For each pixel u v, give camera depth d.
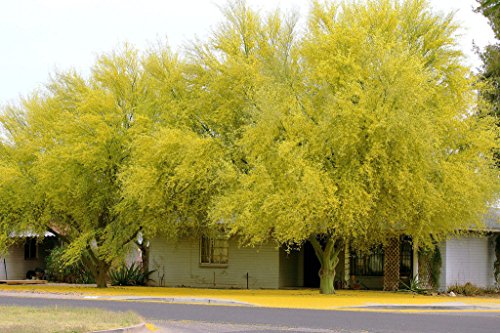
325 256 28.61
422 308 22.48
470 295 29.88
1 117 32.81
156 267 35.03
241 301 23.47
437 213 25.84
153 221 29.70
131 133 29.41
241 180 25.11
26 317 15.87
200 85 28.81
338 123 24.50
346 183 24.12
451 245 30.44
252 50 28.52
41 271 41.50
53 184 30.14
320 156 25.00
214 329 15.65
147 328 15.41
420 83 24.69
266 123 25.27
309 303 23.20
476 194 25.53
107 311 17.56
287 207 23.88
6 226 31.94
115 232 30.22
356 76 25.12
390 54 25.30
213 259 33.97
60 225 34.00
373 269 32.31
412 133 23.86
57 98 32.28
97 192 30.52
